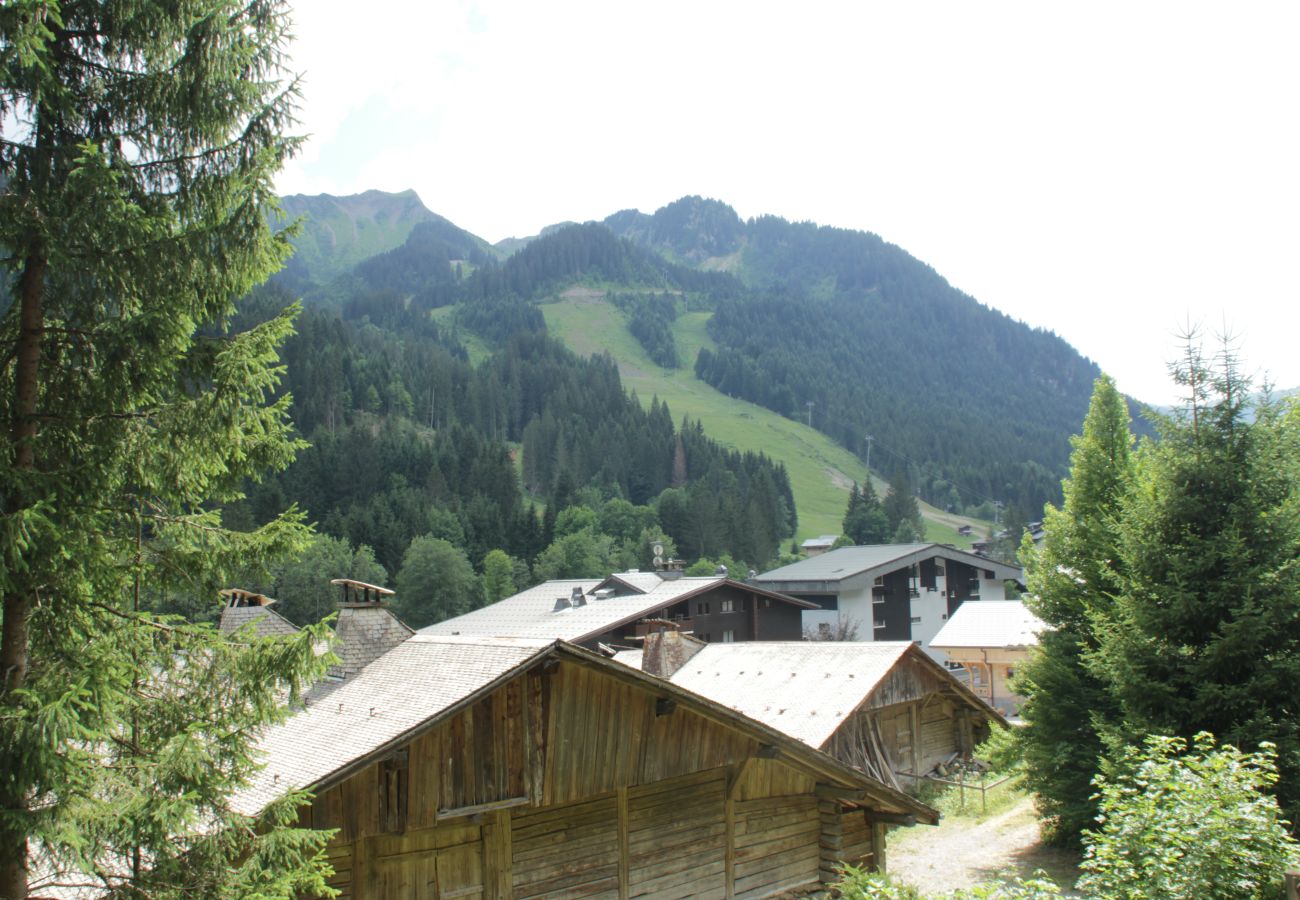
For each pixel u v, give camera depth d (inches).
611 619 1809.8
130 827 308.5
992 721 1382.9
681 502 4630.9
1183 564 779.4
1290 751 698.8
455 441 5064.0
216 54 349.7
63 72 349.1
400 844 510.6
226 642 365.7
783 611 2247.8
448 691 537.6
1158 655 774.5
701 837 645.9
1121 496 939.3
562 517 4131.4
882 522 5482.3
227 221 347.6
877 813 735.7
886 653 1211.9
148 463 358.0
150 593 378.3
